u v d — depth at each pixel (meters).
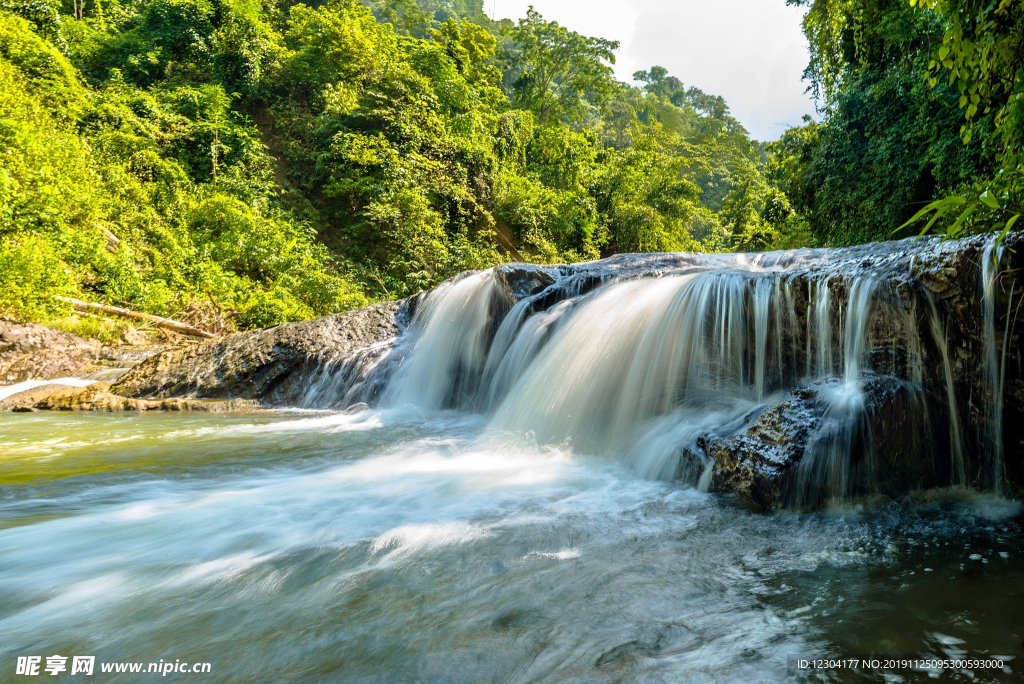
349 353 7.65
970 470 2.98
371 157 21.67
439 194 23.64
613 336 4.88
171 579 2.10
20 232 11.74
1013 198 2.81
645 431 4.12
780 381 3.96
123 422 5.91
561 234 30.03
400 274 21.11
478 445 4.64
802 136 20.22
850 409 2.88
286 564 2.23
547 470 3.79
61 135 15.95
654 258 8.16
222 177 19.83
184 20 25.50
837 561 2.14
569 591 1.94
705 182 74.56
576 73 41.75
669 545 2.37
